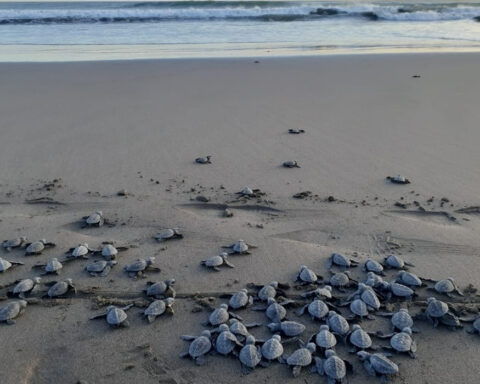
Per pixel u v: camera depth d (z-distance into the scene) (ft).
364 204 3.96
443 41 12.29
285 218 3.80
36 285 2.93
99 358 2.41
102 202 4.02
